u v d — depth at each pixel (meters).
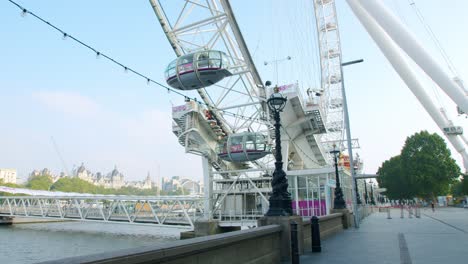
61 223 96.25
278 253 10.42
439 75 24.83
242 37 35.00
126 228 80.88
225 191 47.38
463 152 48.44
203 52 30.02
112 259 4.32
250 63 37.19
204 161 47.12
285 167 44.12
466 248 12.85
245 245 8.38
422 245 13.73
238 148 41.22
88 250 43.69
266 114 41.41
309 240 13.72
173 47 36.44
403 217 35.31
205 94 42.41
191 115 43.00
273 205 11.32
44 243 50.28
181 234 45.94
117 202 61.69
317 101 45.94
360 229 21.97
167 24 35.78
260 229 9.13
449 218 32.47
